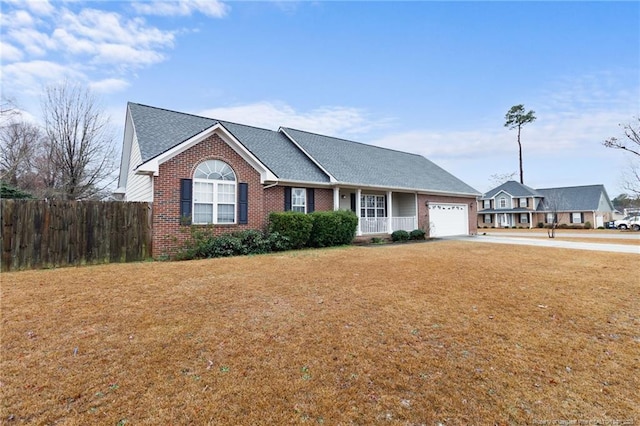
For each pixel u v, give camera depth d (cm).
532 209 4522
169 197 1098
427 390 313
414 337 433
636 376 341
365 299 596
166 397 295
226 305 553
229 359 367
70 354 372
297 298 597
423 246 1510
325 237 1462
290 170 1577
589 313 527
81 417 267
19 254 867
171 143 1251
